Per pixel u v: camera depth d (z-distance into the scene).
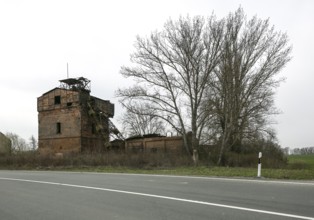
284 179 14.83
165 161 30.98
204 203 9.01
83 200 10.13
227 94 32.72
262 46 32.84
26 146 94.25
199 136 35.44
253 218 7.19
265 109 34.91
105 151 40.81
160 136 48.91
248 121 34.62
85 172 23.39
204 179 15.20
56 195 11.38
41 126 49.97
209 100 34.75
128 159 32.03
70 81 49.44
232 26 33.44
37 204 9.72
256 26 33.66
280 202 8.89
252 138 36.12
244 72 32.84
